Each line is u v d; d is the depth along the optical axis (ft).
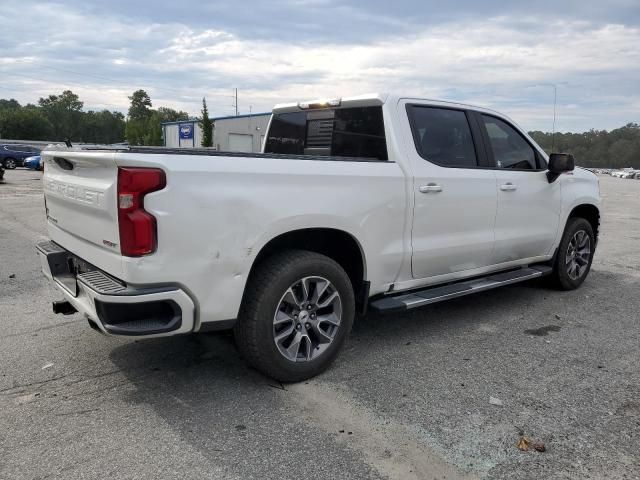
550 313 17.17
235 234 10.23
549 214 17.81
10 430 9.68
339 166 11.96
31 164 109.50
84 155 10.09
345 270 13.37
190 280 9.84
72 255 12.01
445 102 14.87
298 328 11.61
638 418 10.39
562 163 16.69
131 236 9.30
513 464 8.82
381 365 12.81
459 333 15.16
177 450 9.12
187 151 10.44
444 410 10.61
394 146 13.38
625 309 17.74
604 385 11.85
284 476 8.45
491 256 16.05
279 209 10.81
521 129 17.16
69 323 15.40
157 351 13.42
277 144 17.75
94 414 10.29
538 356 13.51
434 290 14.60
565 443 9.47
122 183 9.26
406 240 13.46
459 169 14.65
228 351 13.50
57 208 12.39
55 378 11.85
